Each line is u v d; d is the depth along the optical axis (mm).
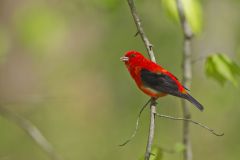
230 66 8617
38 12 11672
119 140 18438
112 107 19266
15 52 20500
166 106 18078
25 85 20656
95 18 17719
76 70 20078
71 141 18438
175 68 18047
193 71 17750
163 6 9273
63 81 20016
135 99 18766
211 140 17938
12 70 20656
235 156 17797
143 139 18094
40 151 16547
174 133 17875
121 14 16891
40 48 11672
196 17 9266
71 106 19312
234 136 17812
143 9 15891
